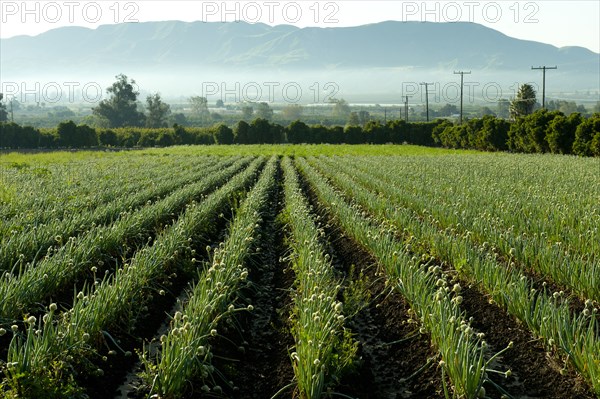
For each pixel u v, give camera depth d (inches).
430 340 317.1
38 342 244.7
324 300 311.1
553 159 1657.2
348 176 1184.8
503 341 321.1
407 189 941.2
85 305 307.3
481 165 1398.9
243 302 390.9
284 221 681.6
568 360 279.4
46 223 547.5
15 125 3171.8
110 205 637.3
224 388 277.6
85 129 3336.6
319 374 247.9
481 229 521.0
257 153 2335.1
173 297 404.8
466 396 246.8
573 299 379.2
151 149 2775.6
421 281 350.3
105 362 288.4
